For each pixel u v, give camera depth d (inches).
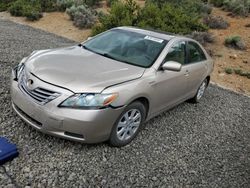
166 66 200.8
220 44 525.0
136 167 170.6
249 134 253.3
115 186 152.6
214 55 483.2
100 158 170.7
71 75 169.5
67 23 636.1
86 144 178.9
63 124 158.1
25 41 438.6
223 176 180.5
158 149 194.1
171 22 528.7
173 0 640.4
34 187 141.9
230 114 290.0
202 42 509.4
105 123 165.2
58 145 173.9
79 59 192.9
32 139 176.2
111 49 214.4
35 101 163.6
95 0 738.2
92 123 159.3
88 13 635.5
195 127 241.3
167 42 222.8
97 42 227.1
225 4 702.5
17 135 178.1
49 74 168.2
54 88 160.4
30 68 177.6
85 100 158.7
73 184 148.0
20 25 602.9
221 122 265.0
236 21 629.6
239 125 268.5
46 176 149.6
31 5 701.9
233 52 501.0
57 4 713.6
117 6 549.0
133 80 181.0
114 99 164.7
